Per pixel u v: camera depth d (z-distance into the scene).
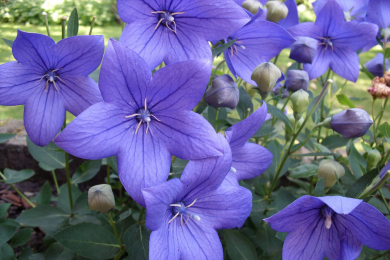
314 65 0.28
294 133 0.24
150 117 0.18
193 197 0.19
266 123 0.28
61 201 0.28
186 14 0.19
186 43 0.19
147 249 0.21
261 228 0.26
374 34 0.27
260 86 0.22
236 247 0.23
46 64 0.18
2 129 0.38
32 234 0.31
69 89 0.19
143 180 0.17
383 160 0.25
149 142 0.18
